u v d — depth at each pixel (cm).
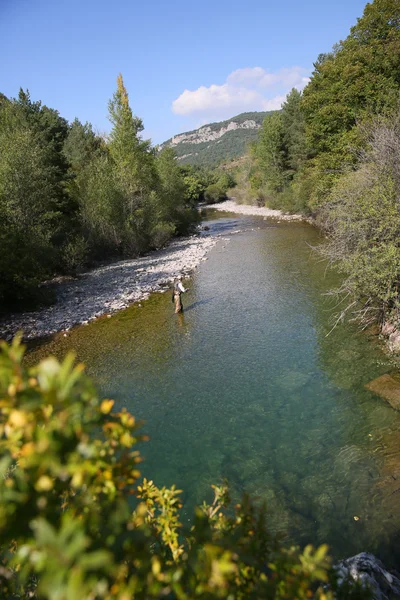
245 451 827
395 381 991
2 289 1919
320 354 1213
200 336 1473
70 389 154
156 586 168
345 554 564
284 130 5819
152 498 319
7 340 1603
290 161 5772
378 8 2836
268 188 6394
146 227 3697
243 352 1298
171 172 4772
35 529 139
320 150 3522
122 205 3494
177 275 2548
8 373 156
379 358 1122
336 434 844
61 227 2902
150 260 3212
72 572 123
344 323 1406
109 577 164
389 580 465
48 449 146
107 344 1489
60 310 1989
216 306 1802
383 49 2842
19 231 2225
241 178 8488
